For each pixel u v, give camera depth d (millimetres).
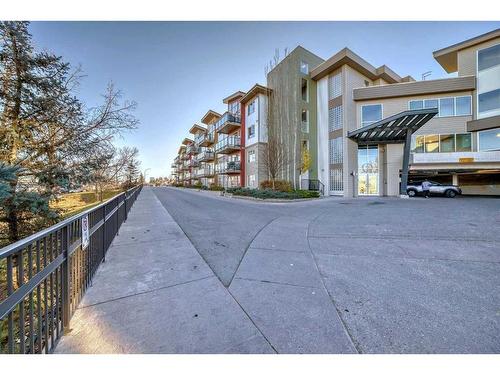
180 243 5074
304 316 2355
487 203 11969
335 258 4113
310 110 21219
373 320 2283
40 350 1783
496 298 2689
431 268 3613
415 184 18516
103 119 6875
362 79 20344
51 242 1999
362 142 18391
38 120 5781
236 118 26531
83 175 6430
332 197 18375
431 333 2090
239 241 5250
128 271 3525
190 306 2539
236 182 28312
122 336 2062
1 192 3648
